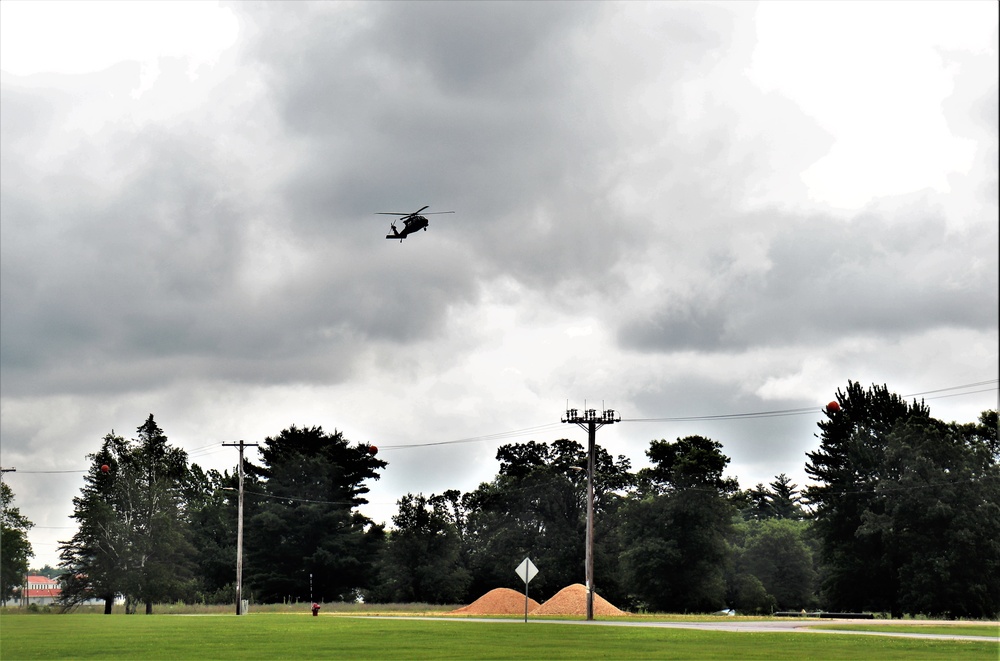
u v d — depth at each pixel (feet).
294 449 549.13
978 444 379.14
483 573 551.59
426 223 281.74
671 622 232.94
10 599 613.52
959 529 351.87
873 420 414.00
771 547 521.65
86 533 447.42
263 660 108.88
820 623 230.27
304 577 519.60
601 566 501.15
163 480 474.49
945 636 162.40
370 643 141.90
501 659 109.19
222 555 539.29
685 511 416.26
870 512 372.99
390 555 547.90
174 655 118.62
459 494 596.29
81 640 155.02
